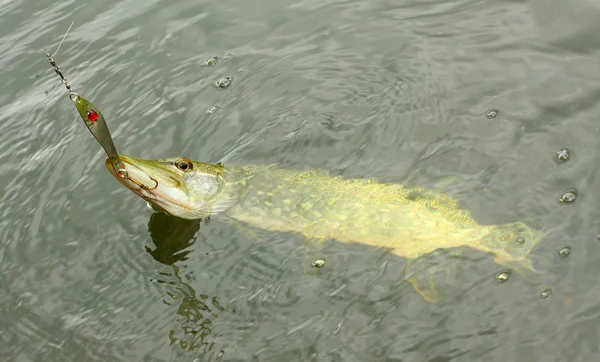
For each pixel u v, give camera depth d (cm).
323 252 117
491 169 121
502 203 117
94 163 133
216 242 121
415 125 129
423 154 125
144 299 116
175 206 124
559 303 108
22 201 130
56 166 134
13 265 123
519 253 112
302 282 114
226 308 114
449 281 112
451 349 107
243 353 110
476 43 139
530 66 133
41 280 121
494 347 106
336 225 119
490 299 109
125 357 112
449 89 133
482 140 125
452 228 116
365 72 139
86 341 114
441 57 138
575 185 117
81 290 119
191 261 119
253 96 138
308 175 124
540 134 124
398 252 115
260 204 124
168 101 140
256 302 113
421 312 110
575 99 127
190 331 112
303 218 121
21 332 116
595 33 136
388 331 109
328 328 110
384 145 127
